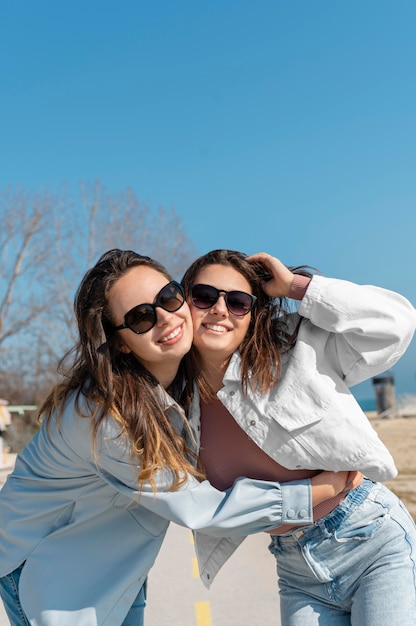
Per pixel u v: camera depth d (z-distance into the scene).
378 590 2.90
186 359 3.25
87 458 2.98
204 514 2.89
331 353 3.16
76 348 3.13
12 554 3.05
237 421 3.09
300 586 3.14
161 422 2.99
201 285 3.09
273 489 2.96
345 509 3.01
